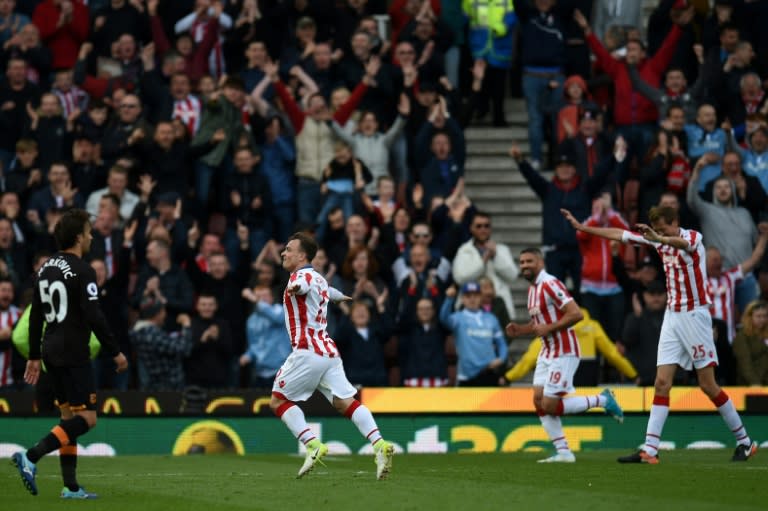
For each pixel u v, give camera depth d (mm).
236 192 60469
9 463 44656
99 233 56438
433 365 53812
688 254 40812
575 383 52531
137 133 60438
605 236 41344
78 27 69125
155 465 43312
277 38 71312
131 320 56375
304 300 34656
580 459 44219
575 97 65000
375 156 63531
